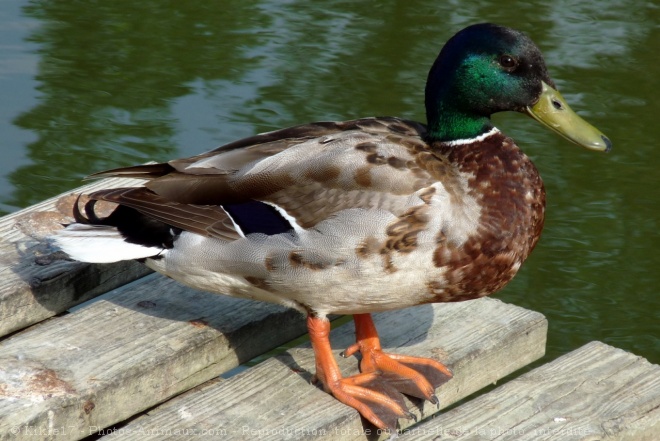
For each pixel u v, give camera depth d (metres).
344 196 5.48
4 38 12.32
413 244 5.43
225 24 12.83
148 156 10.14
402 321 6.34
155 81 11.54
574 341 8.51
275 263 5.52
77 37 12.41
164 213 5.63
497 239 5.59
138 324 6.00
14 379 5.44
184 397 5.63
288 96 11.20
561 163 10.62
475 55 5.78
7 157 10.21
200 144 10.34
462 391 6.09
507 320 6.33
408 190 5.47
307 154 5.61
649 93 11.61
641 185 10.30
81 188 7.31
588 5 13.61
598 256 9.43
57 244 5.80
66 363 5.61
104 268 6.50
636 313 8.77
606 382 5.84
